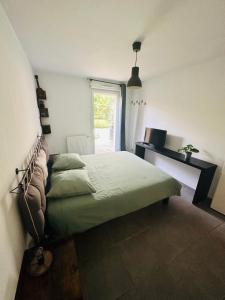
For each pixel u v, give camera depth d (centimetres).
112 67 285
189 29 155
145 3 122
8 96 108
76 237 165
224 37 168
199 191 230
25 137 152
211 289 119
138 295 114
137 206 175
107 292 115
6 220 78
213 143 244
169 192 202
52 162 252
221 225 191
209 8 124
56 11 132
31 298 71
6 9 127
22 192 97
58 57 239
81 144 399
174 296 114
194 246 158
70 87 355
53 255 91
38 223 104
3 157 84
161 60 244
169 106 322
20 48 182
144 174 213
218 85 230
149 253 149
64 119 368
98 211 150
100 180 193
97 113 436
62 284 76
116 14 136
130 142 473
